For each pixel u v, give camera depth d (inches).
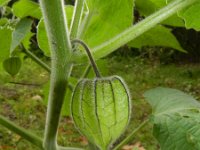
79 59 6.2
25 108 42.3
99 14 7.3
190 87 53.8
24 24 6.9
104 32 7.6
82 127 6.2
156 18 6.3
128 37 6.2
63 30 6.2
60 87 6.3
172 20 8.2
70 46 6.3
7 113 42.8
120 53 69.1
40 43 7.7
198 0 6.6
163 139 6.5
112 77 6.1
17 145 33.8
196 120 6.5
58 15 6.2
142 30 6.3
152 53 67.6
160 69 62.9
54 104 6.4
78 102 6.1
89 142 7.1
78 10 6.8
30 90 48.6
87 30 7.5
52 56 6.3
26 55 8.5
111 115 6.1
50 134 6.6
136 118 41.4
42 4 6.2
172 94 7.3
